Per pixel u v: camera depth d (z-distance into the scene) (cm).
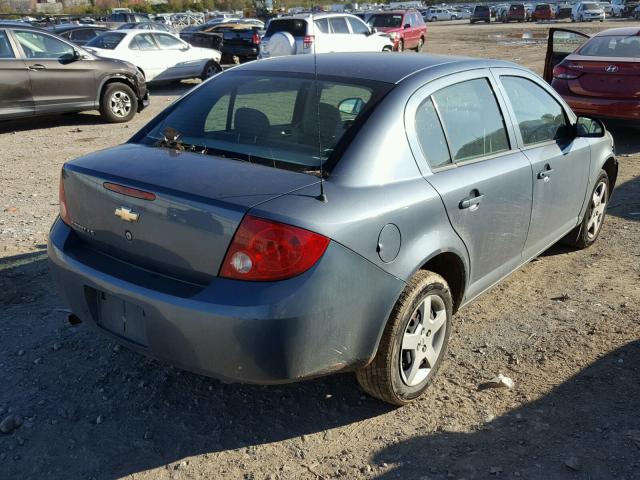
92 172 295
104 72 1120
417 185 299
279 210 250
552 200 424
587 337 387
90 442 294
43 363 353
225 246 252
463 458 284
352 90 318
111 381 338
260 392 332
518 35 3703
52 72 1051
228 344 250
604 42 955
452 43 3153
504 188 359
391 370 298
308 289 249
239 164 290
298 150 295
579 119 454
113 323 290
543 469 277
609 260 510
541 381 342
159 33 1598
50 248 315
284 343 249
